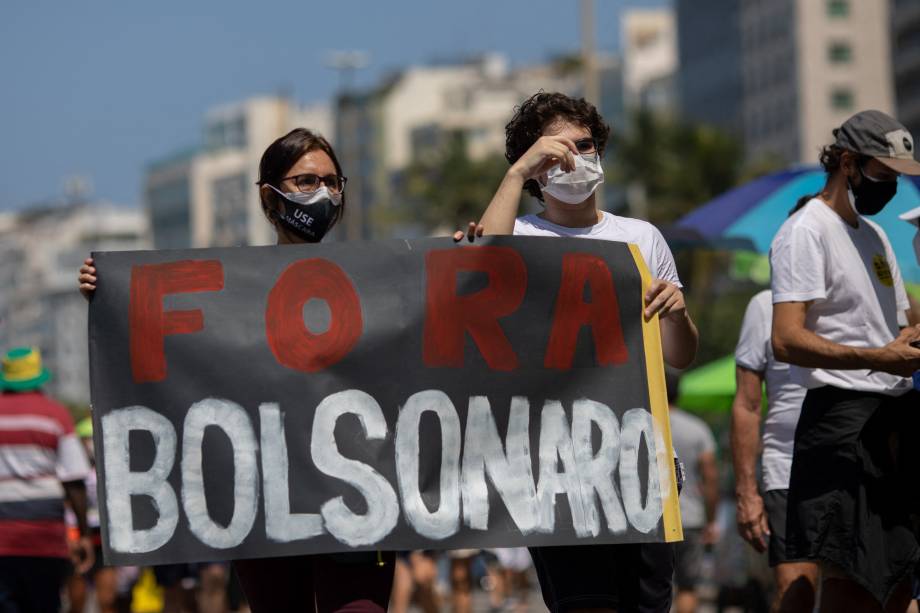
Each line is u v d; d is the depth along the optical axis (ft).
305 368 44.47
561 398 45.16
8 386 80.48
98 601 101.86
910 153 49.21
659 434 45.57
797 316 49.16
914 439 49.57
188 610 104.99
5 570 79.41
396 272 45.11
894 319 50.26
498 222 45.70
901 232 76.48
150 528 43.78
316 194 46.91
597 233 47.32
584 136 47.03
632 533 44.91
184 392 44.29
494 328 45.11
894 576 48.93
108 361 44.42
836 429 49.47
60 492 80.79
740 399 61.67
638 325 45.83
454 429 44.62
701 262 318.04
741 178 512.63
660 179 510.17
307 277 44.86
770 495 60.54
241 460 44.06
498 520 44.34
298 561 46.29
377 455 44.29
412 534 43.98
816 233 49.73
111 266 44.65
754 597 88.02
